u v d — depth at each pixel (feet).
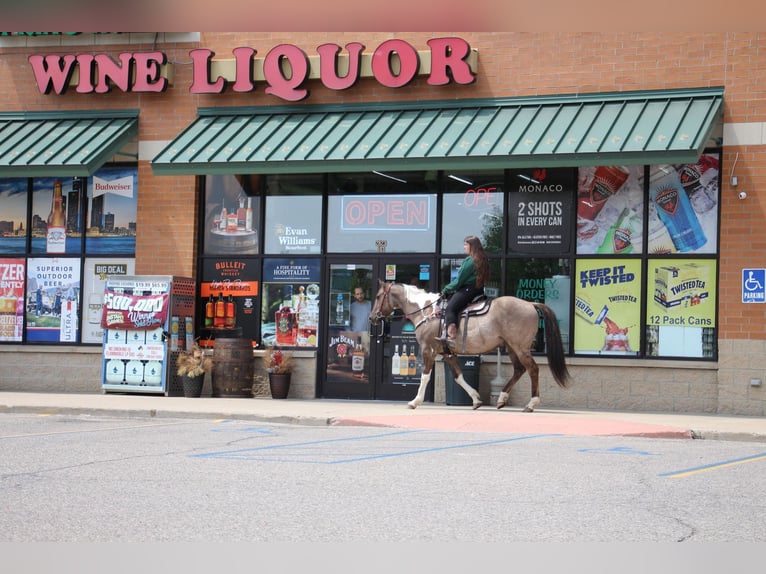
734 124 56.24
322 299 63.00
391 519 22.82
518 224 59.82
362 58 61.93
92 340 66.18
